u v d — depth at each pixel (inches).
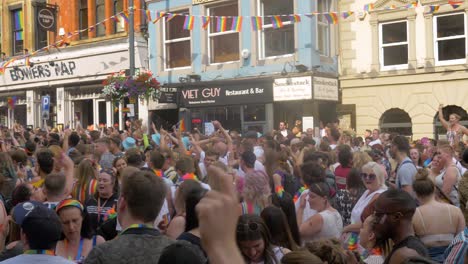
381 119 667.4
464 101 607.8
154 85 682.2
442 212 192.9
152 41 794.2
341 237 208.4
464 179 190.9
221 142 354.6
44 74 917.2
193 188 146.6
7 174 268.1
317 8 682.8
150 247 130.1
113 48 823.1
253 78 689.0
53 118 939.3
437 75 623.5
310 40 662.5
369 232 135.2
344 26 689.6
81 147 358.0
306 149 329.7
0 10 987.9
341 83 689.6
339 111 683.4
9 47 980.6
